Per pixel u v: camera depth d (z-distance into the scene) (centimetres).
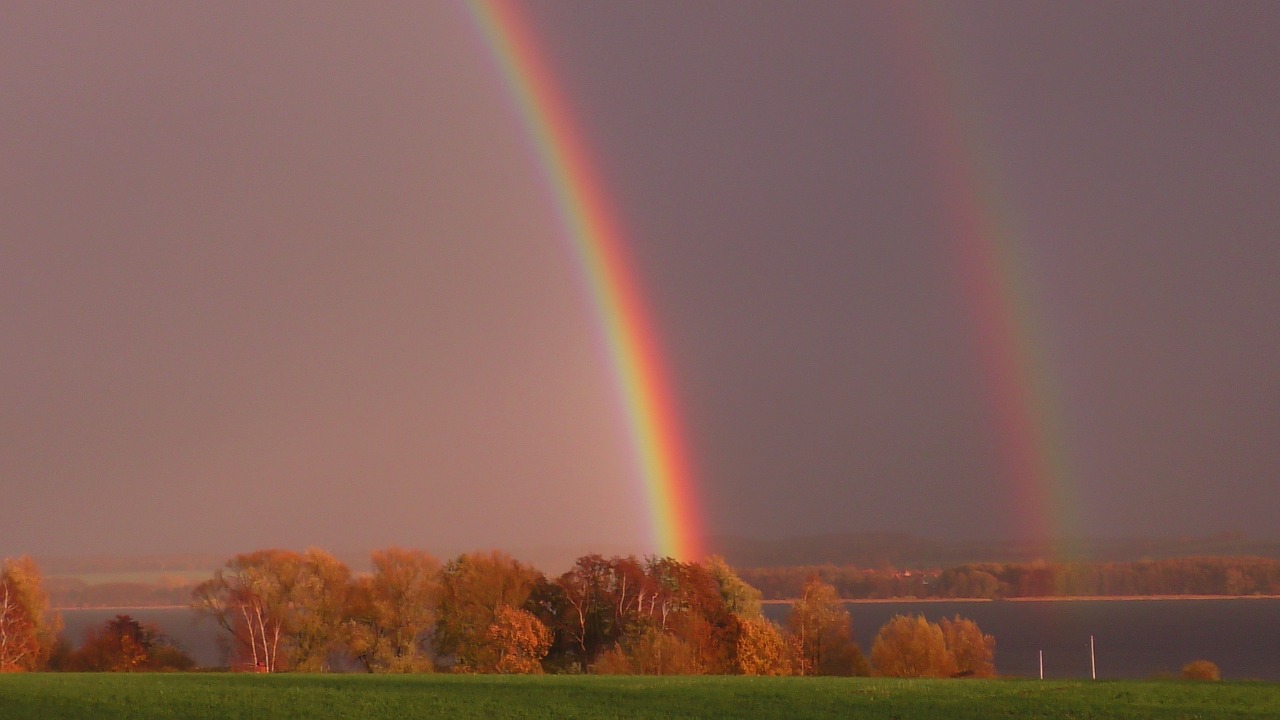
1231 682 4956
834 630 8531
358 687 4825
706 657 7706
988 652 8975
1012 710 3938
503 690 4669
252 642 8044
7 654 8012
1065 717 3762
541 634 7812
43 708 4128
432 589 8219
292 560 8250
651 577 8306
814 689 4656
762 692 4541
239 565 8175
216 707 4134
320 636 8181
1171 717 3738
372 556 8256
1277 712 3828
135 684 4994
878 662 8575
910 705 4112
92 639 8400
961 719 3788
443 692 4588
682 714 3956
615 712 4009
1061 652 18800
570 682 5119
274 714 3975
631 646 7644
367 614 8169
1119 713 3819
